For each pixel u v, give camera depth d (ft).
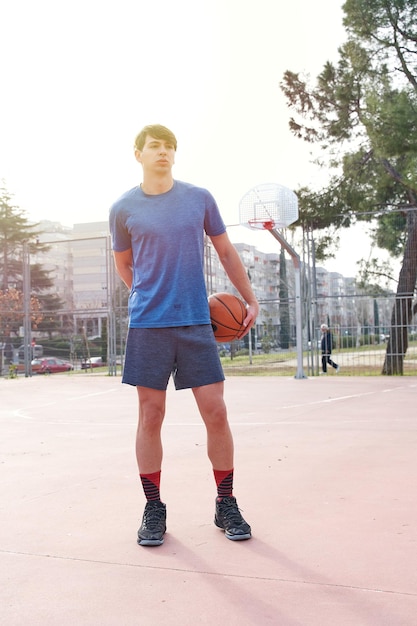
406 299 53.78
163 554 8.78
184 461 15.67
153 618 6.74
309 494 11.87
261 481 13.12
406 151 52.42
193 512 10.93
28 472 15.10
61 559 8.72
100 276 243.81
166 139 9.96
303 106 60.64
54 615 6.91
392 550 8.60
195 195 10.07
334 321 66.08
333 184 60.23
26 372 65.00
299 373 48.88
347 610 6.74
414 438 18.25
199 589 7.48
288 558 8.43
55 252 241.35
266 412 26.43
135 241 9.93
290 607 6.87
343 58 59.11
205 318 9.80
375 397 32.01
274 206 43.96
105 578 7.95
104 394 40.34
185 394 35.99
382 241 73.15
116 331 67.36
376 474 13.43
